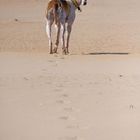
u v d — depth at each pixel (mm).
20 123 9562
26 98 11680
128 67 17016
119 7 52688
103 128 9250
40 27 35438
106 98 11766
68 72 15781
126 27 35125
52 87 13023
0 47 24500
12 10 50594
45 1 60906
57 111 10461
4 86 13180
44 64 17641
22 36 29844
